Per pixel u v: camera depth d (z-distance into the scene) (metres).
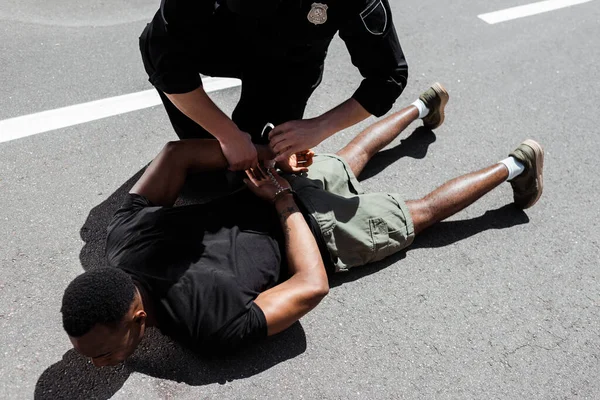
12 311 2.34
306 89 2.65
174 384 2.18
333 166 2.67
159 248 2.15
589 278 2.76
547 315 2.58
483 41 4.19
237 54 2.47
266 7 1.97
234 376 2.22
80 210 2.74
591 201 3.14
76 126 3.15
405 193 3.07
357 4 2.14
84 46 3.67
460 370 2.35
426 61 3.96
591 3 4.70
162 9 2.13
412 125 3.45
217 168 2.52
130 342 1.96
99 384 2.15
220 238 2.24
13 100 3.25
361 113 2.38
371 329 2.44
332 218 2.41
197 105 2.24
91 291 1.85
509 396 2.29
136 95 3.39
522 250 2.84
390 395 2.24
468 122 3.54
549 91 3.84
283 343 2.35
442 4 4.50
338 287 2.56
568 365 2.41
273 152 2.49
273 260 2.29
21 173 2.87
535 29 4.36
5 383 2.13
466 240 2.85
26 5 3.93
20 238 2.59
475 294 2.62
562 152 3.41
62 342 2.26
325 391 2.23
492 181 2.79
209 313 2.06
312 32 2.20
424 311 2.53
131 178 2.93
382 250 2.53
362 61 2.29
